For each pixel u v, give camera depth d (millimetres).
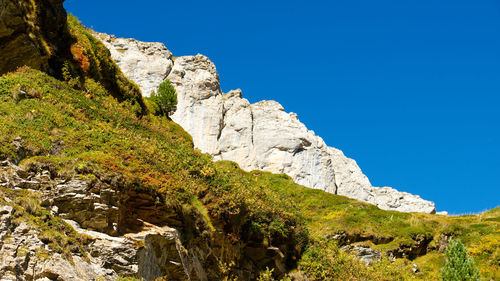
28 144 17156
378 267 33312
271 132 123625
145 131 25641
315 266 28312
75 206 15578
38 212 13945
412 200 131750
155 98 43719
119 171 17656
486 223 44906
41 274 12141
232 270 23375
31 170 16016
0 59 25156
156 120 37188
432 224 45688
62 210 15477
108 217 16250
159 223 18844
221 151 117625
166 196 19188
